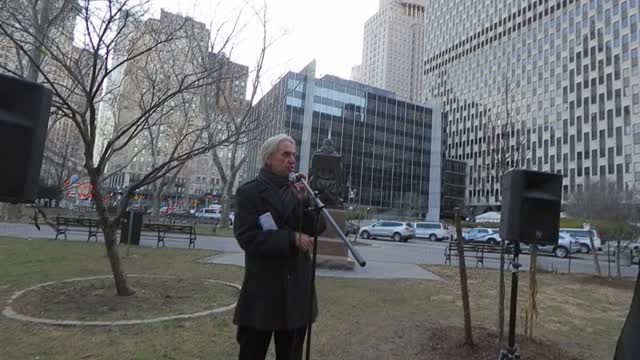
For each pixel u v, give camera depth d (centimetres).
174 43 1510
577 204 3712
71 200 5525
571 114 7769
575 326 619
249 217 246
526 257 2286
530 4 8750
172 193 7606
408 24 16875
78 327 477
